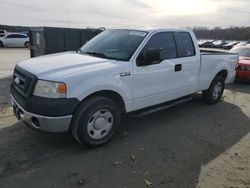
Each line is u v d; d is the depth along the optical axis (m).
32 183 3.09
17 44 27.50
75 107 3.52
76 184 3.10
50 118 3.39
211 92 6.34
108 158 3.70
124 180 3.21
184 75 5.23
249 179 3.34
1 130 4.46
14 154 3.69
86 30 9.33
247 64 8.80
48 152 3.79
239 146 4.27
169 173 3.40
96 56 4.42
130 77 4.14
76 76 3.54
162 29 4.81
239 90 8.34
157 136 4.52
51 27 8.78
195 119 5.45
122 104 4.22
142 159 3.72
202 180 3.29
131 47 4.36
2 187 2.99
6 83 8.35
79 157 3.69
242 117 5.70
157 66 4.55
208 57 5.87
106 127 4.01
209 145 4.26
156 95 4.70
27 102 3.49
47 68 3.70
